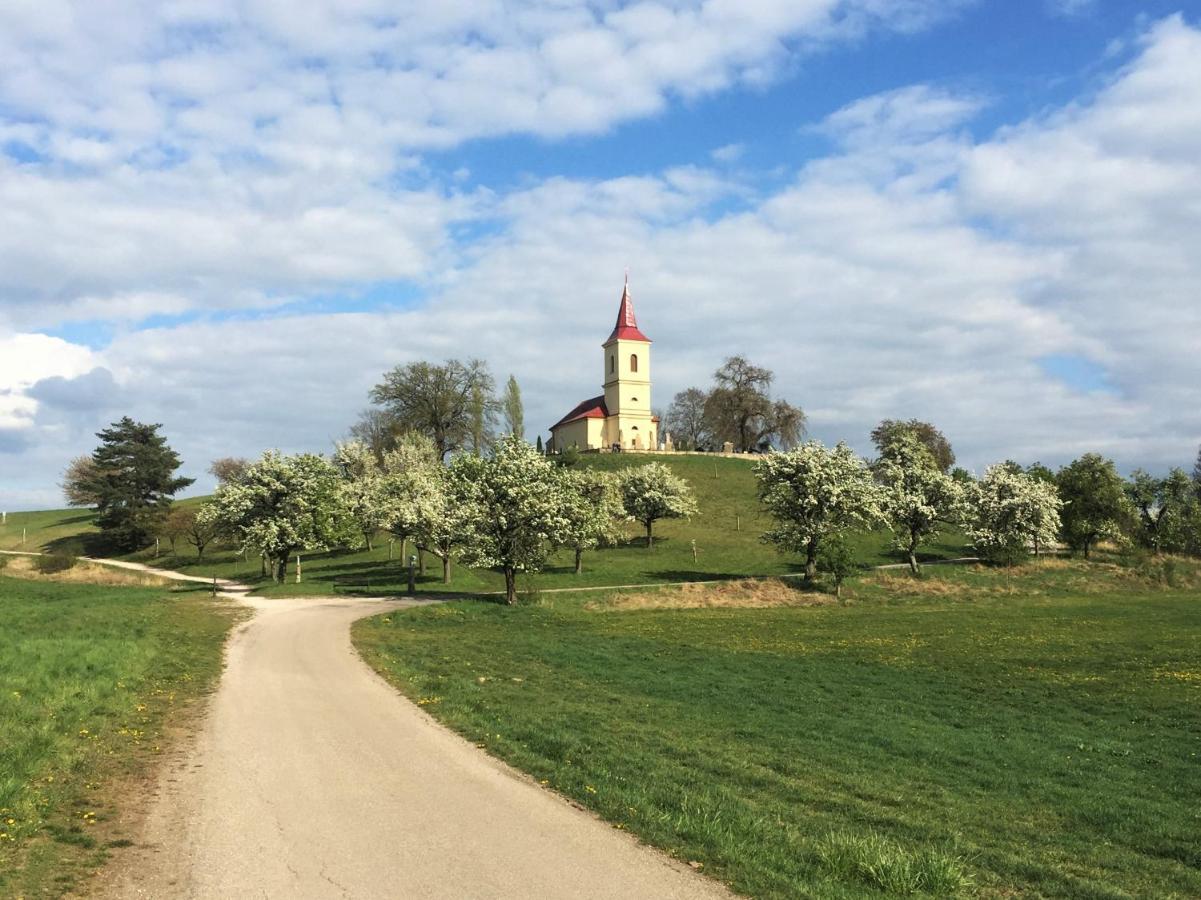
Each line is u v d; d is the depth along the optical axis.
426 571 77.50
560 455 117.94
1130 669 35.22
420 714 21.64
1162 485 98.69
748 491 120.19
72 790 13.84
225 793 14.19
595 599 62.28
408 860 11.05
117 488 109.88
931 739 22.81
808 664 36.31
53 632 34.16
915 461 91.94
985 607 61.97
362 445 119.00
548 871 10.70
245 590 67.44
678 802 14.15
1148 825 15.89
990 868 12.91
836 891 10.53
